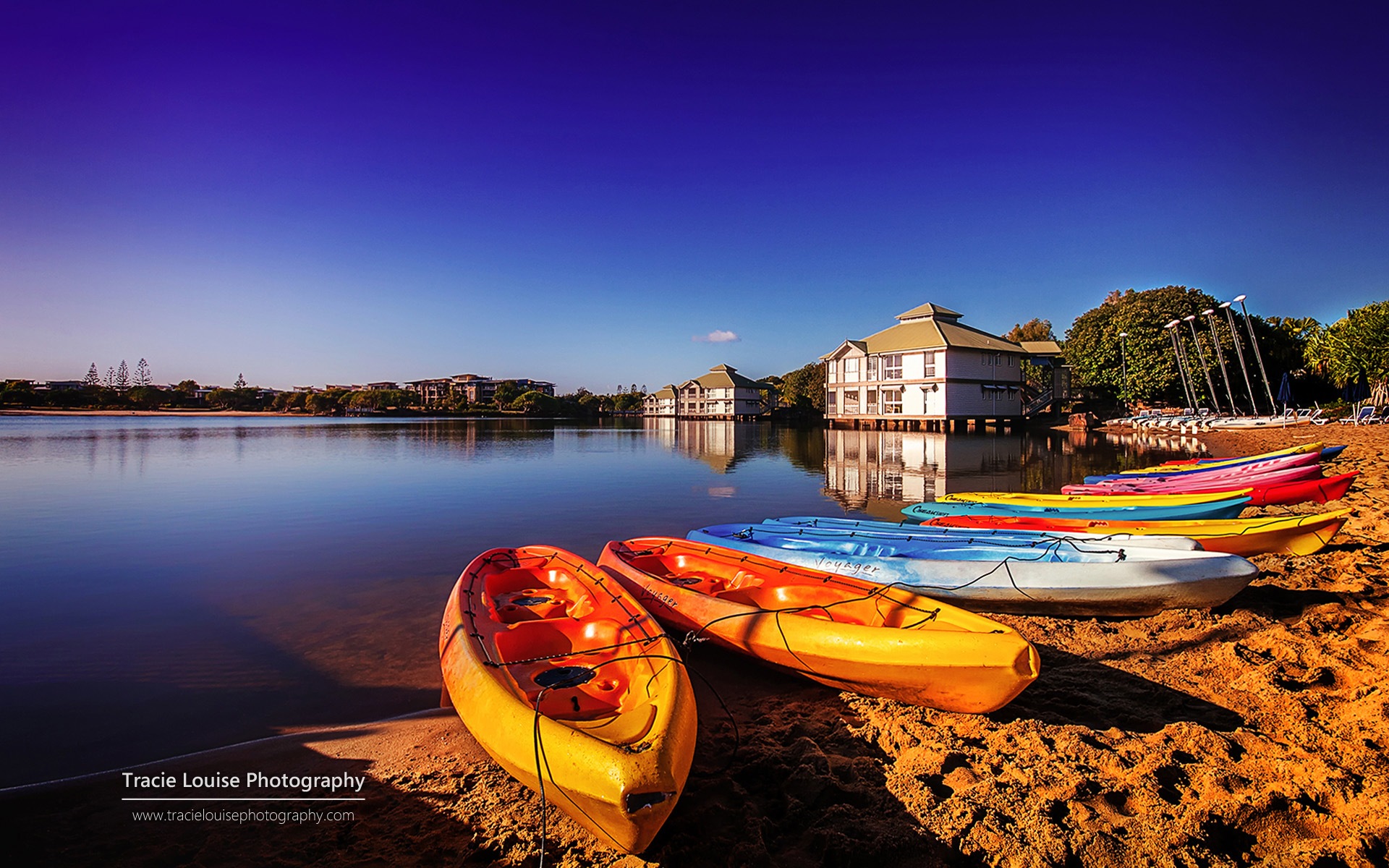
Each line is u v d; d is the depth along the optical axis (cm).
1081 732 485
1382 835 355
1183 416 4300
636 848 355
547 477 2383
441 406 10800
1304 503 1234
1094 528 976
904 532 934
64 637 795
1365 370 3859
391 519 1566
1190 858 357
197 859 400
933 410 4853
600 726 414
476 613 617
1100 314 5234
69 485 2134
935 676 491
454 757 510
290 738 550
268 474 2458
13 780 498
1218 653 610
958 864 366
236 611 887
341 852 402
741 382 9044
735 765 474
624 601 596
